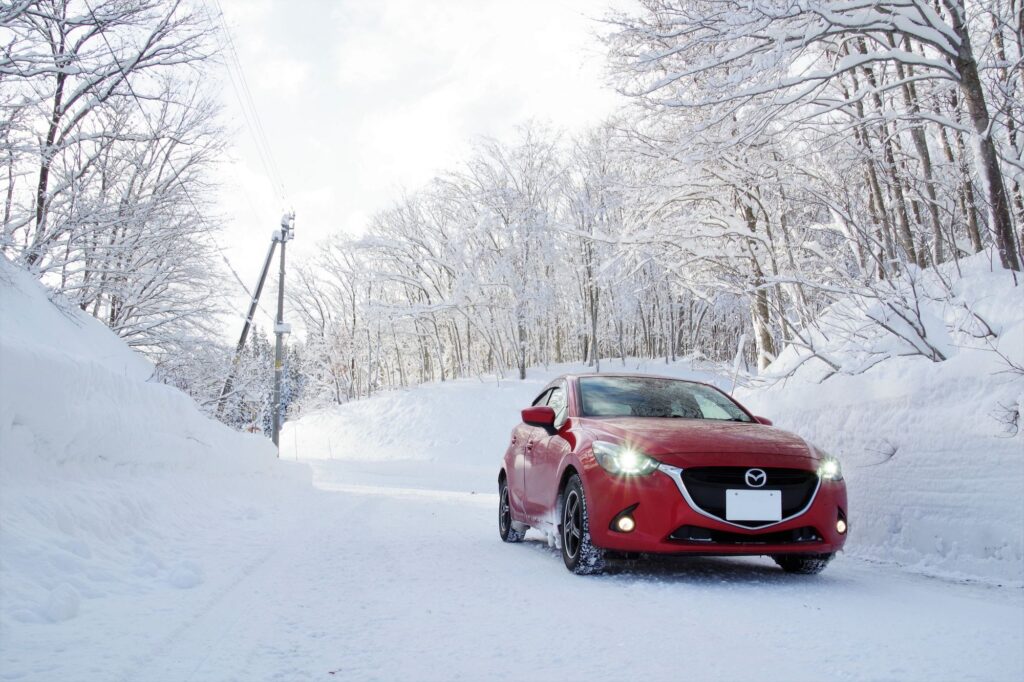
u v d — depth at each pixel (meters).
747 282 11.11
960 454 5.50
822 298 9.34
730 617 3.73
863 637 3.31
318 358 58.16
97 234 12.23
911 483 5.83
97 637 3.22
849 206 7.99
